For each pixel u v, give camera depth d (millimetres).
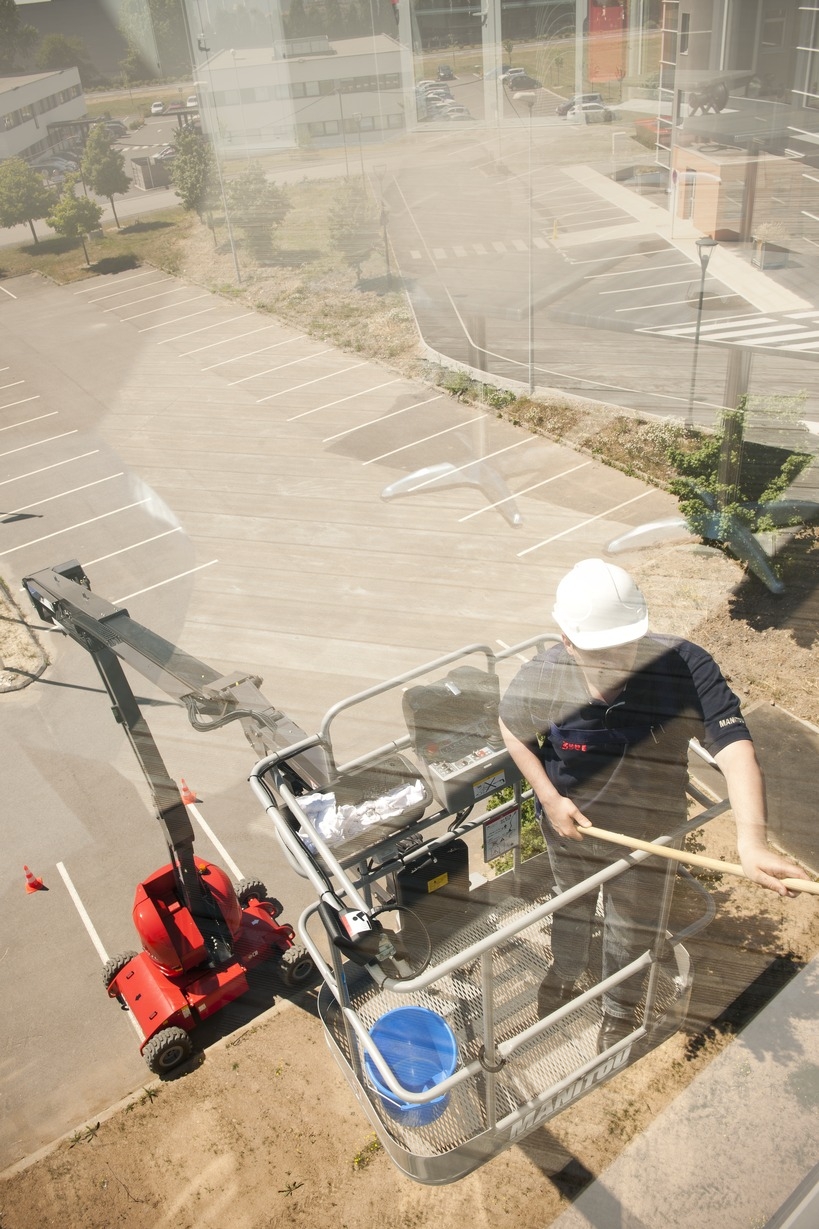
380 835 1295
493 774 1338
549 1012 1333
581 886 1268
